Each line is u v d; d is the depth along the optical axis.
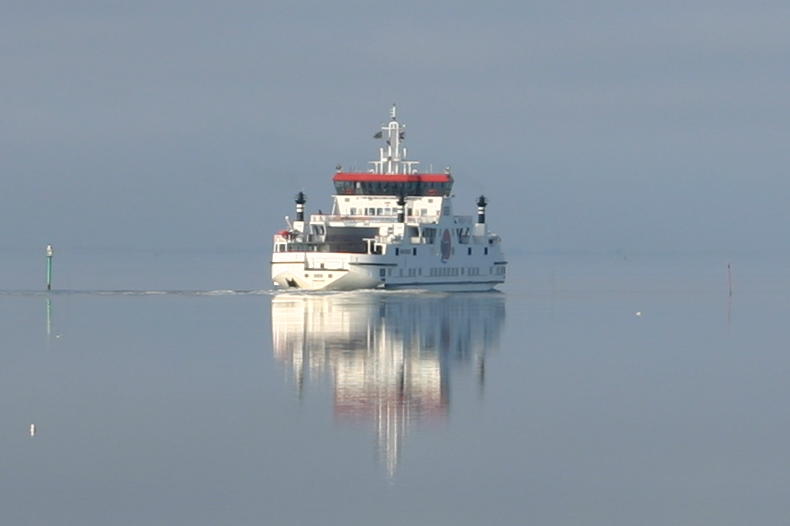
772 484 177.00
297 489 172.38
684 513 164.62
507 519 161.75
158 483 174.88
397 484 175.38
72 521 159.50
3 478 176.88
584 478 179.38
